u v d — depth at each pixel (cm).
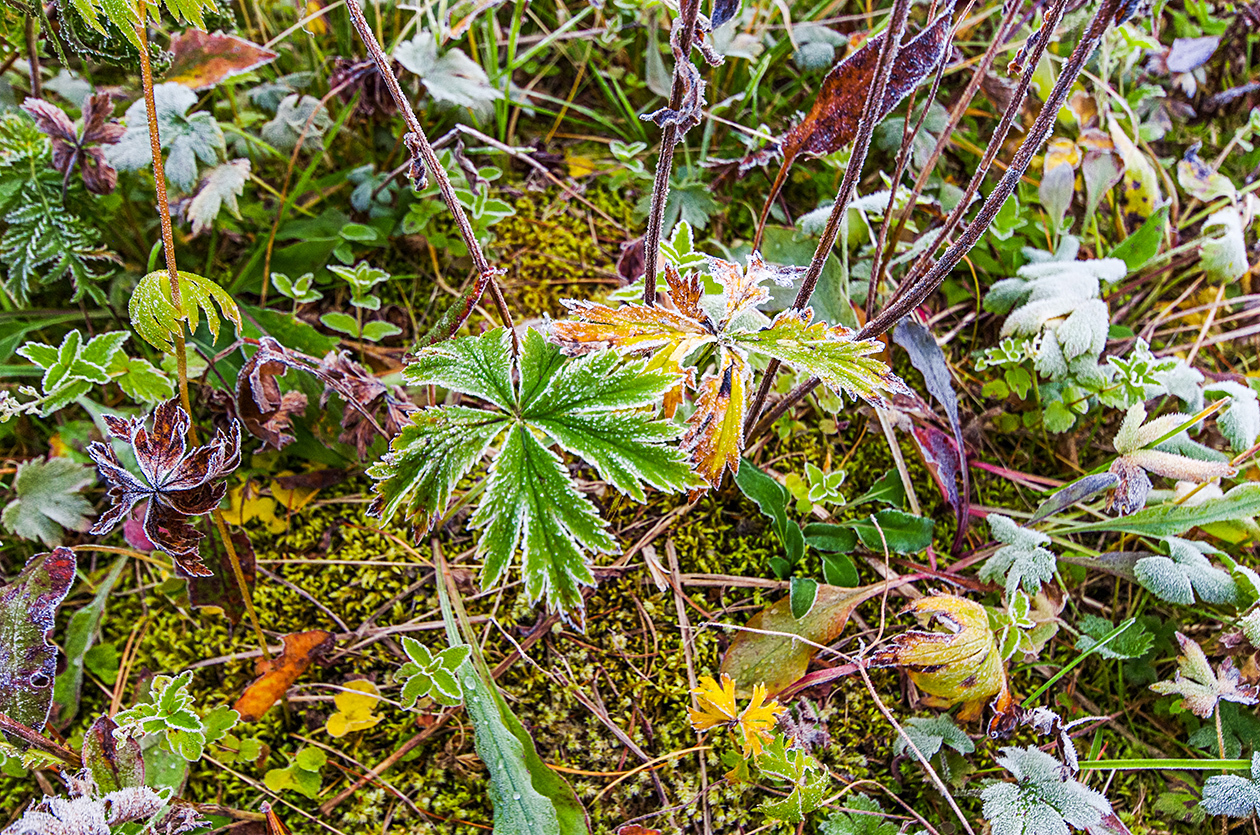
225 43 36
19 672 31
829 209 38
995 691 33
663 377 30
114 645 35
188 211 37
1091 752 34
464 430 30
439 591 34
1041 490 38
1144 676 35
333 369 34
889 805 33
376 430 35
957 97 43
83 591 35
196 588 34
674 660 35
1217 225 42
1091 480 34
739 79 42
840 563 35
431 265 40
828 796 33
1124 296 41
